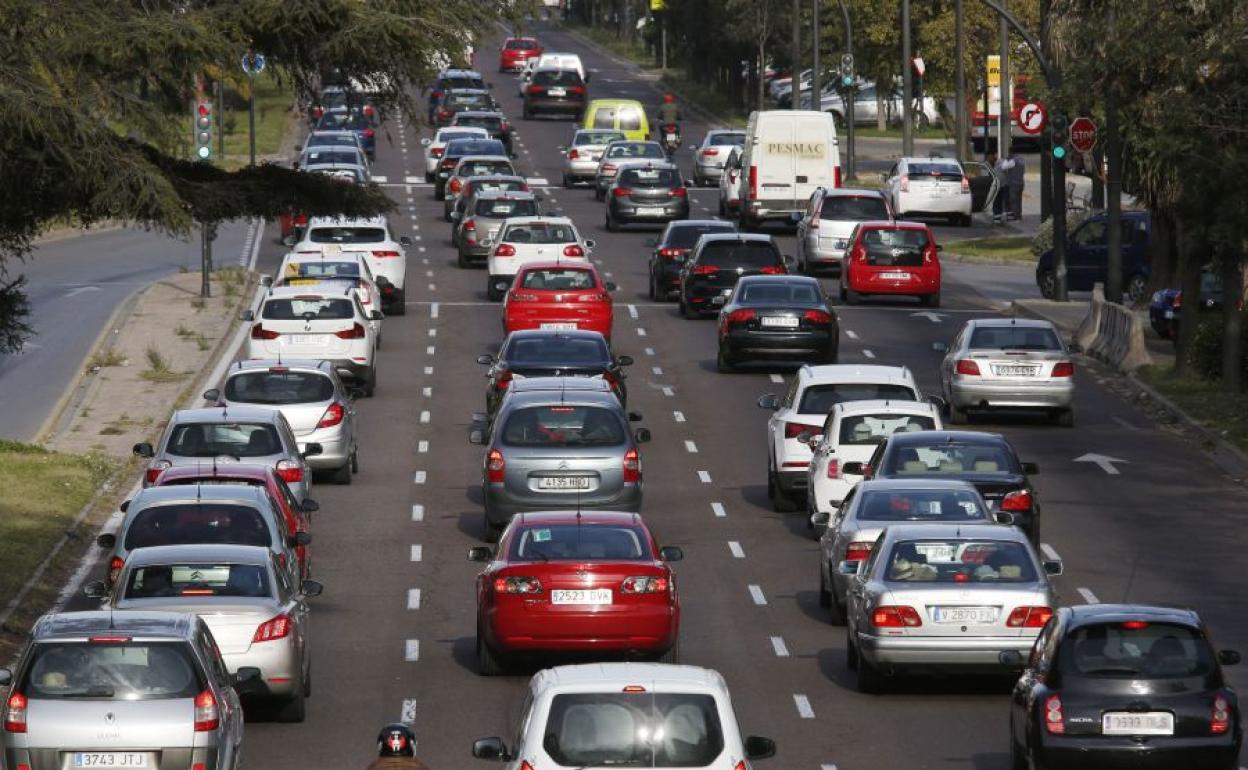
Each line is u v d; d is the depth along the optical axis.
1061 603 49.56
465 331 97.38
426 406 79.56
